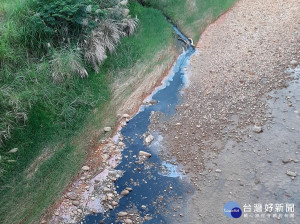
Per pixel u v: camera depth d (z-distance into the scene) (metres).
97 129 6.97
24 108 6.41
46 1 7.45
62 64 7.22
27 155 6.13
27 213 5.45
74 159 6.32
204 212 5.44
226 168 6.10
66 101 7.02
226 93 7.83
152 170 6.23
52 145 6.41
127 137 6.93
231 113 7.26
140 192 5.84
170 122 7.24
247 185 5.77
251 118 7.07
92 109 7.29
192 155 6.44
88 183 5.99
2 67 6.71
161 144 6.75
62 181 5.96
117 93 7.86
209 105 7.57
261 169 6.00
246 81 8.12
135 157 6.50
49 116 6.66
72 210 5.56
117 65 8.42
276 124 6.85
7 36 6.90
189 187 5.87
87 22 7.77
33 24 7.24
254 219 5.26
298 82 7.92
